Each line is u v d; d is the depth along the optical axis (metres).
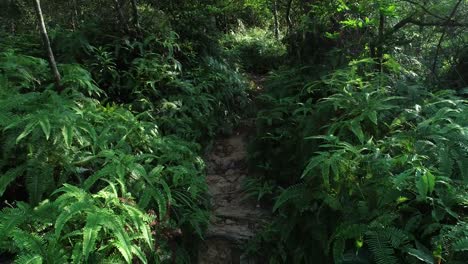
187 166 5.02
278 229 4.45
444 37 6.05
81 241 3.07
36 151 3.59
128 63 7.07
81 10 9.81
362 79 5.91
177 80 7.21
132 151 4.73
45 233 3.05
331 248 3.82
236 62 11.38
